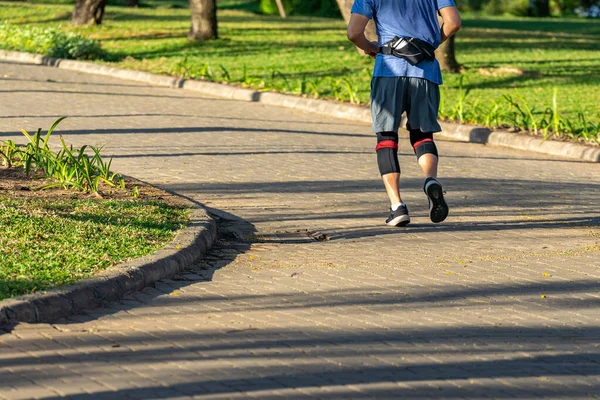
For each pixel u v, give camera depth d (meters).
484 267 10.72
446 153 20.39
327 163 17.66
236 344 7.75
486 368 7.39
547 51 44.41
